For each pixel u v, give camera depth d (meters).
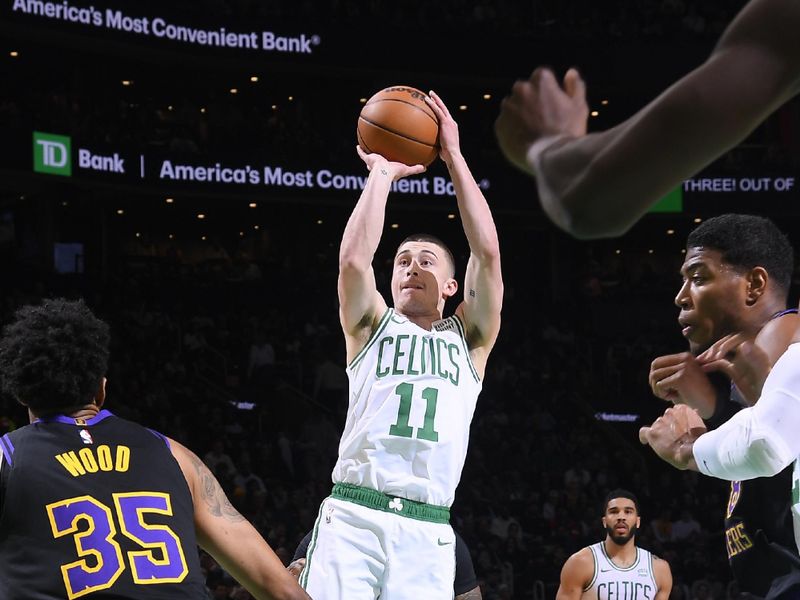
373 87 22.05
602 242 24.22
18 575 2.46
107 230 21.89
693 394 2.56
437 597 3.96
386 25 20.81
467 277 4.25
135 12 18.77
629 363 20.86
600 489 17.30
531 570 13.87
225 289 20.66
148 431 2.77
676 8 21.66
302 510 14.05
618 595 6.89
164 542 2.55
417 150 4.10
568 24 22.17
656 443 2.77
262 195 19.64
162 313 18.81
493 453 17.55
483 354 4.29
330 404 18.70
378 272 22.77
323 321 21.08
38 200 19.72
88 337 2.75
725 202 20.95
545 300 23.36
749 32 1.07
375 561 3.93
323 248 23.44
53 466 2.58
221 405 17.41
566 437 18.84
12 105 17.58
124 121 19.81
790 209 20.94
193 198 21.11
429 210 22.48
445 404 4.06
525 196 21.30
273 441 16.98
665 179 1.09
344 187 20.20
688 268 2.66
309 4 21.42
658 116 1.06
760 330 2.61
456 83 21.70
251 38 19.95
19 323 2.76
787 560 2.87
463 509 15.39
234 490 14.29
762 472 2.56
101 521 2.52
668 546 14.77
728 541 3.01
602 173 1.10
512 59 21.20
